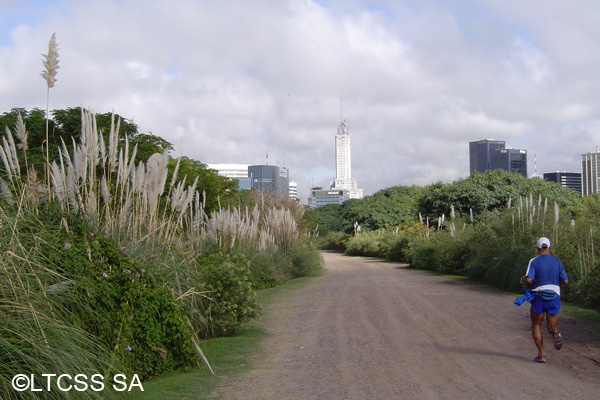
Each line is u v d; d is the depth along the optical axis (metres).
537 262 7.59
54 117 14.84
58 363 4.98
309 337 9.52
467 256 21.39
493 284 16.88
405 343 8.66
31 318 5.23
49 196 7.78
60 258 6.62
